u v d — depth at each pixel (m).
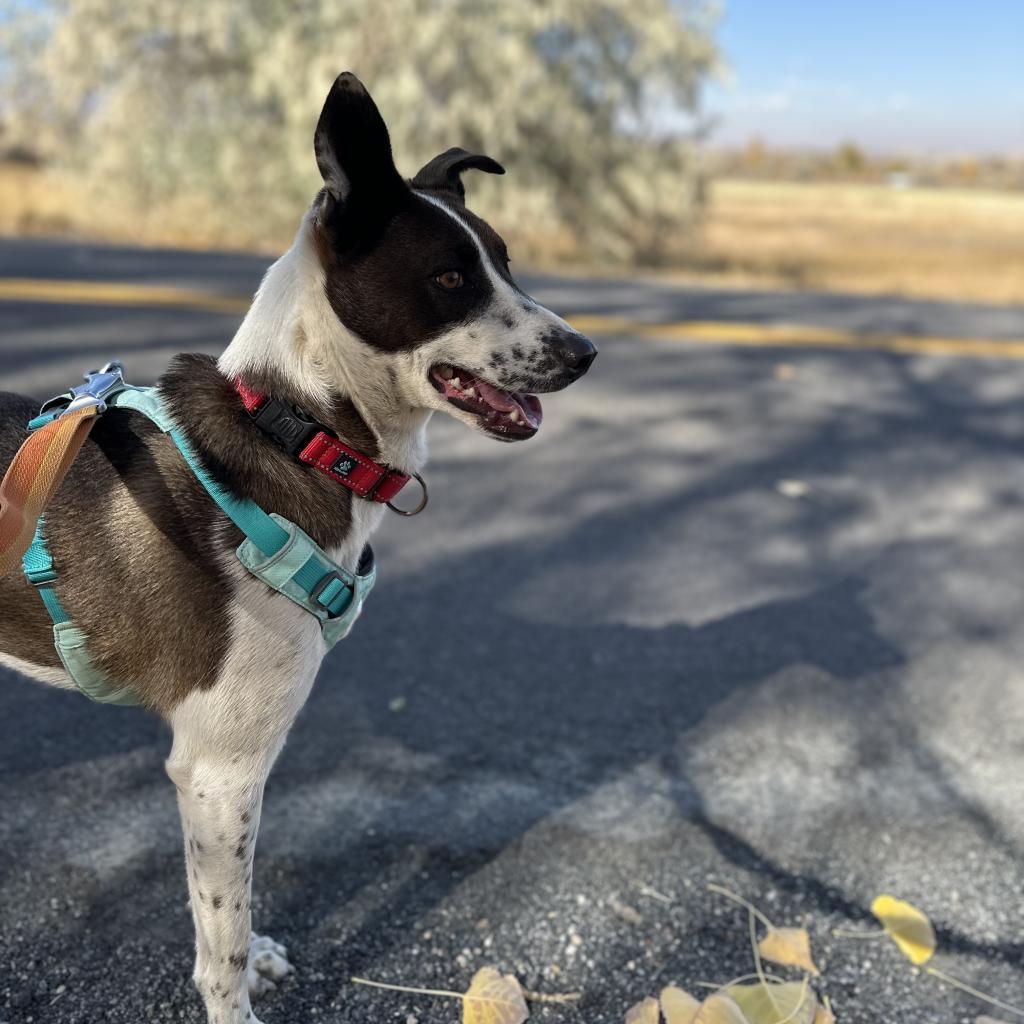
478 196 5.10
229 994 0.73
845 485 1.92
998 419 2.38
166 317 2.66
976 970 0.85
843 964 0.85
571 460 1.96
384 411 0.74
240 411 0.71
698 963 0.84
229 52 5.04
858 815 1.03
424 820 0.98
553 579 1.47
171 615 0.69
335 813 0.98
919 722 1.19
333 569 0.71
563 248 5.73
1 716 1.08
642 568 1.53
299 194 4.93
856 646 1.35
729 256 6.27
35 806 0.95
